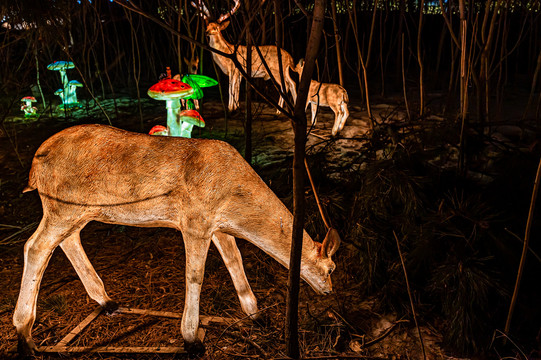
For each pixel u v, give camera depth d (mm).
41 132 7129
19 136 6914
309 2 6270
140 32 10727
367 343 3066
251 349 2971
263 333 3098
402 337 3143
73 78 9961
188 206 2666
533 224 3379
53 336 3059
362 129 7113
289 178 4434
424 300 3432
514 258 3221
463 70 3861
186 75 5340
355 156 5797
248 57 4105
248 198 2723
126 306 3383
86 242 4293
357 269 3807
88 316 3230
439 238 3406
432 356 2975
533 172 3703
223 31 8219
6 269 3848
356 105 8516
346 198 4215
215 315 3316
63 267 3889
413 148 4250
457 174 4047
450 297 3102
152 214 2742
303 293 3619
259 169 5582
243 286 3178
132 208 2723
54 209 2740
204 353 2902
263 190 2779
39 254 2793
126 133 2826
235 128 7316
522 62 11297
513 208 3539
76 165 2695
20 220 4613
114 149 2717
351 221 3883
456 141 4270
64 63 7949
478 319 3002
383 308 3414
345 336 3135
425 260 3400
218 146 2771
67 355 2863
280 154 6145
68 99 8461
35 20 4773
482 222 3312
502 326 3072
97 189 2703
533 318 3039
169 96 4773
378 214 3787
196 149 2734
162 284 3660
